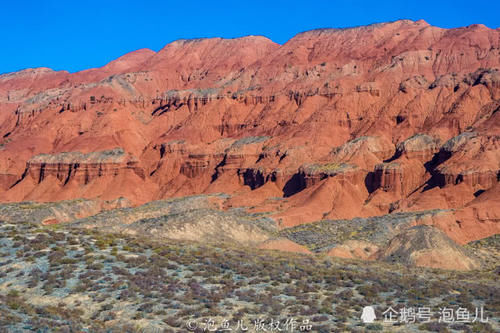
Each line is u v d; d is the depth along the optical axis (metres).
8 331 45.53
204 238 108.19
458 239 133.50
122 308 53.44
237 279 62.94
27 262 64.62
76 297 56.09
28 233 75.50
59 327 47.59
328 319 51.34
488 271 90.25
